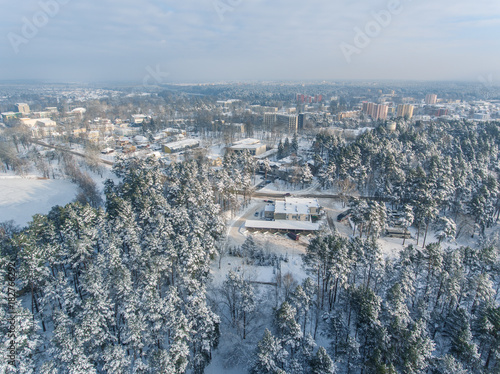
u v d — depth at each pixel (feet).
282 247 317.42
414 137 519.19
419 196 340.59
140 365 155.63
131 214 281.54
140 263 229.86
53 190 447.01
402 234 343.46
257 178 520.01
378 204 305.73
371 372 156.56
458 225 354.33
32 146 640.58
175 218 292.61
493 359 178.60
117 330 193.47
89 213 267.80
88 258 235.81
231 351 197.06
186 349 163.43
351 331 199.41
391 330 167.43
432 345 163.22
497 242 301.02
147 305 175.52
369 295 175.94
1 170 520.83
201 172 428.97
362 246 227.40
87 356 162.09
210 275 254.68
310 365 161.38
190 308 182.50
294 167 490.90
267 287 249.14
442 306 219.82
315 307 220.84
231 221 375.25
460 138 561.43
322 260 213.05
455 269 209.36
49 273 206.28
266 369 160.04
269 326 209.36
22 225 346.33
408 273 199.82
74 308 183.93
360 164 444.14
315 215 374.84
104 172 534.37
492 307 176.35
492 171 456.45
